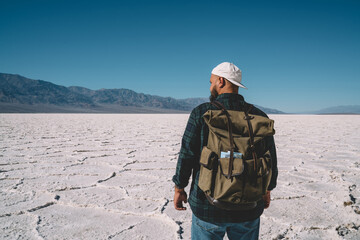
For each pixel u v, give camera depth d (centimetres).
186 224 245
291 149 671
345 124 1825
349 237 222
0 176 405
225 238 213
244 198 111
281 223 247
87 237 221
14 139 866
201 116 123
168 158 554
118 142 808
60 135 1005
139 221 253
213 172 114
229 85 132
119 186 357
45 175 414
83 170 448
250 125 117
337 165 486
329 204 296
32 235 223
